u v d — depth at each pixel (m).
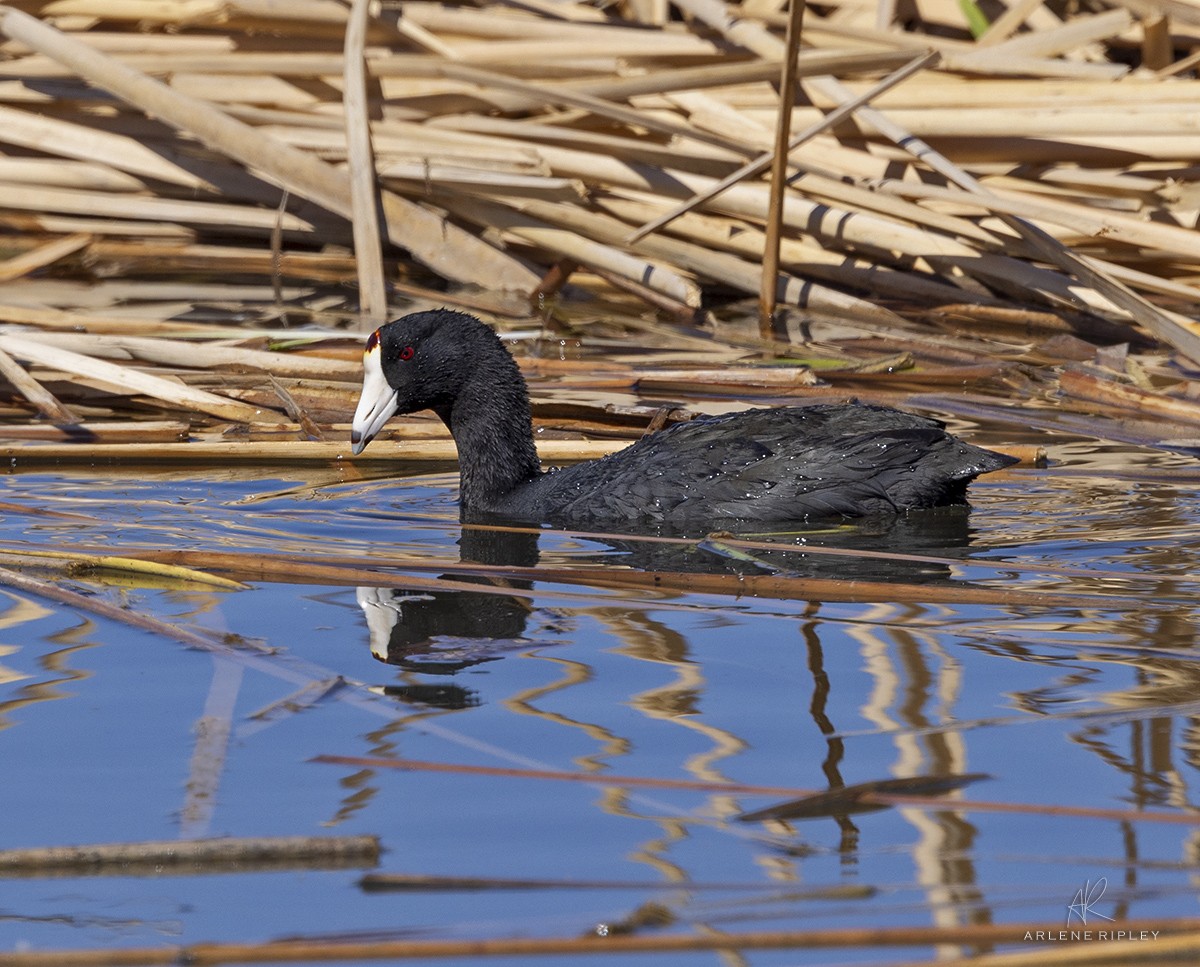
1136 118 15.84
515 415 11.80
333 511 11.10
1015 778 6.14
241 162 18.31
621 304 18.36
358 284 18.91
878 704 6.95
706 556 9.77
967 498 11.13
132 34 18.64
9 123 18.16
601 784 6.16
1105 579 8.94
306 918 5.15
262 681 7.31
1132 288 16.55
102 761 6.38
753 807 5.93
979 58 17.27
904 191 16.19
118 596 8.62
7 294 17.75
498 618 8.33
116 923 5.13
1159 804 5.88
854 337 16.45
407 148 17.64
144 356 14.15
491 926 5.07
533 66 17.81
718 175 17.41
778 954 4.95
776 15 18.22
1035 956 4.71
